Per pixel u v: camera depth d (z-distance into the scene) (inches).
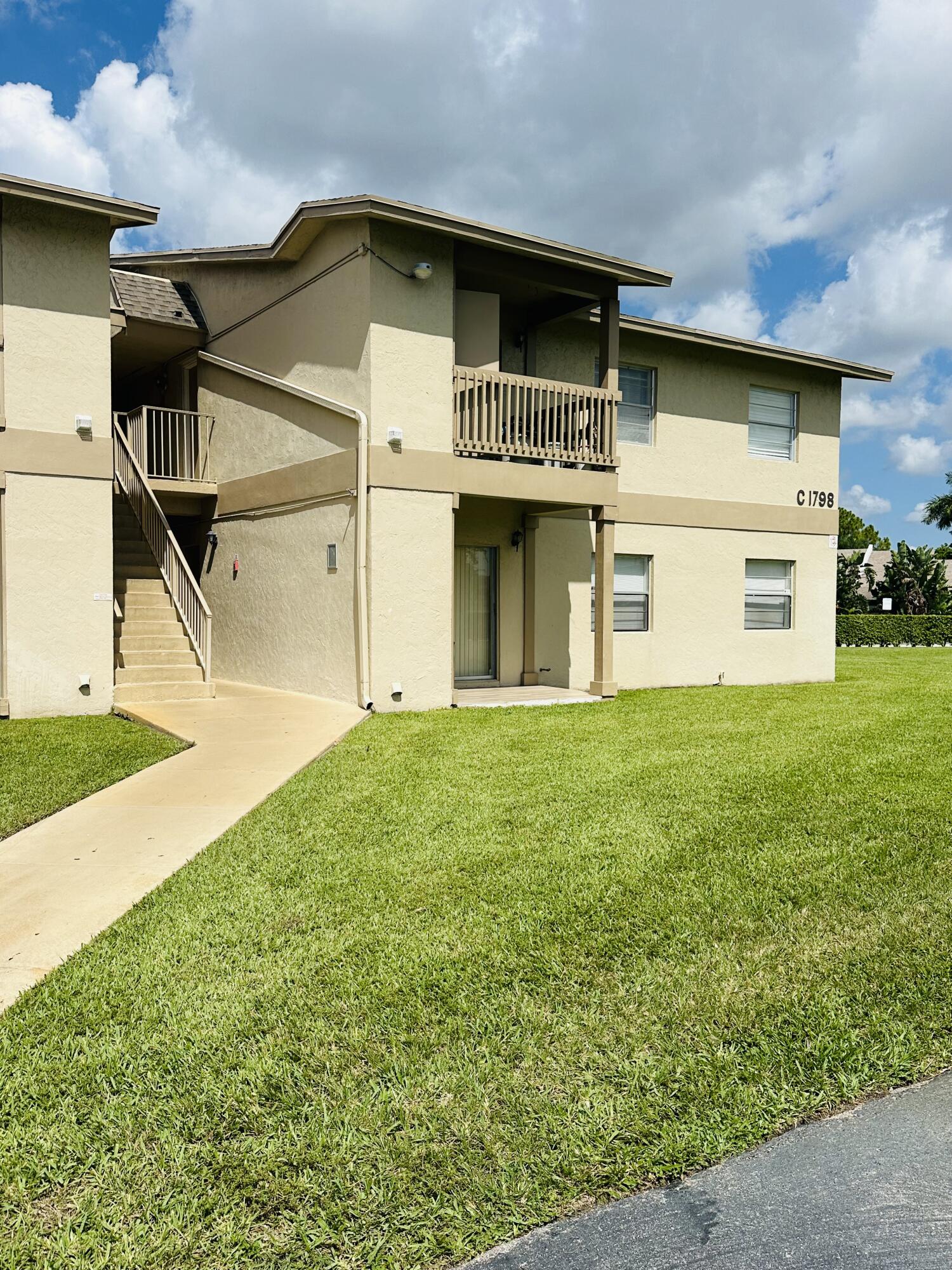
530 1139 106.6
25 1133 105.3
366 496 432.1
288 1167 100.7
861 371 651.5
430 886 187.5
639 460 571.2
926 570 1749.5
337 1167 100.8
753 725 404.8
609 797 262.5
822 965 152.4
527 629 543.5
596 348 563.5
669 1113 112.2
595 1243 92.5
